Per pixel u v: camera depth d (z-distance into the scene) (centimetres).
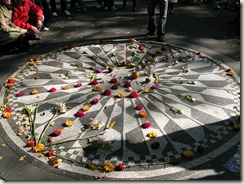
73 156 368
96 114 445
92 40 720
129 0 1125
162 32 689
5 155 370
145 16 916
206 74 553
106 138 396
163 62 600
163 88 508
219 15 924
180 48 664
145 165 353
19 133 405
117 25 830
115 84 521
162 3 661
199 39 719
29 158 364
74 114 445
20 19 667
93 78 543
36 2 767
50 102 475
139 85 518
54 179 336
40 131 412
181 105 464
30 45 694
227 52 644
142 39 718
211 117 436
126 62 603
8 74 562
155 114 444
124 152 373
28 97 489
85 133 406
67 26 830
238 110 451
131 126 419
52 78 547
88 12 973
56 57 630
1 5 625
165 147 381
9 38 634
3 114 441
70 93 498
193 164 354
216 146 382
